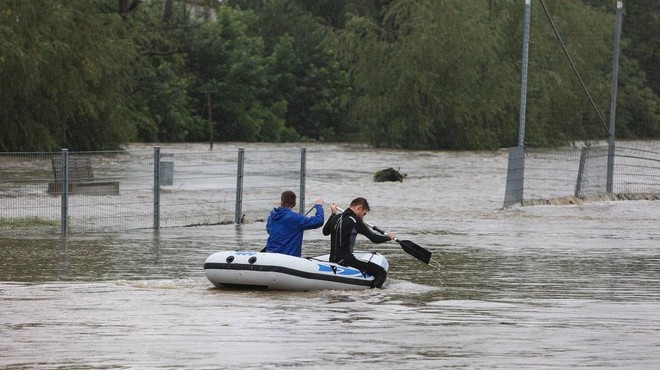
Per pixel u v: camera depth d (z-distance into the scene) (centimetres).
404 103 13250
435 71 13125
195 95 16450
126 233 4669
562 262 3884
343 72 17638
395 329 2442
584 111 8350
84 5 10094
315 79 17612
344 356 2117
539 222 5444
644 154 9081
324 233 3212
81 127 10438
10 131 9494
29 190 5228
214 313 2630
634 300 2983
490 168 9631
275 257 2995
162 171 5172
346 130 17912
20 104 9538
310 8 18062
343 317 2605
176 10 16762
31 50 9025
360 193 6925
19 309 2669
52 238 4431
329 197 6600
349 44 13562
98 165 5734
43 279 3262
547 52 8662
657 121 8675
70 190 5412
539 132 8400
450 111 13100
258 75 16700
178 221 5172
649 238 4766
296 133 17188
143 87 15138
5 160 5128
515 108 13400
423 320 2581
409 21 13362
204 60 16675
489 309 2780
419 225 5238
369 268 3152
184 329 2406
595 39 8781
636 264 3841
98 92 10562
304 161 5522
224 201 5750
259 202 6038
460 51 12988
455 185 7681
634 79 8838
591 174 7081
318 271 3020
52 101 9750
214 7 18975
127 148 11388
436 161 10662
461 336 2359
